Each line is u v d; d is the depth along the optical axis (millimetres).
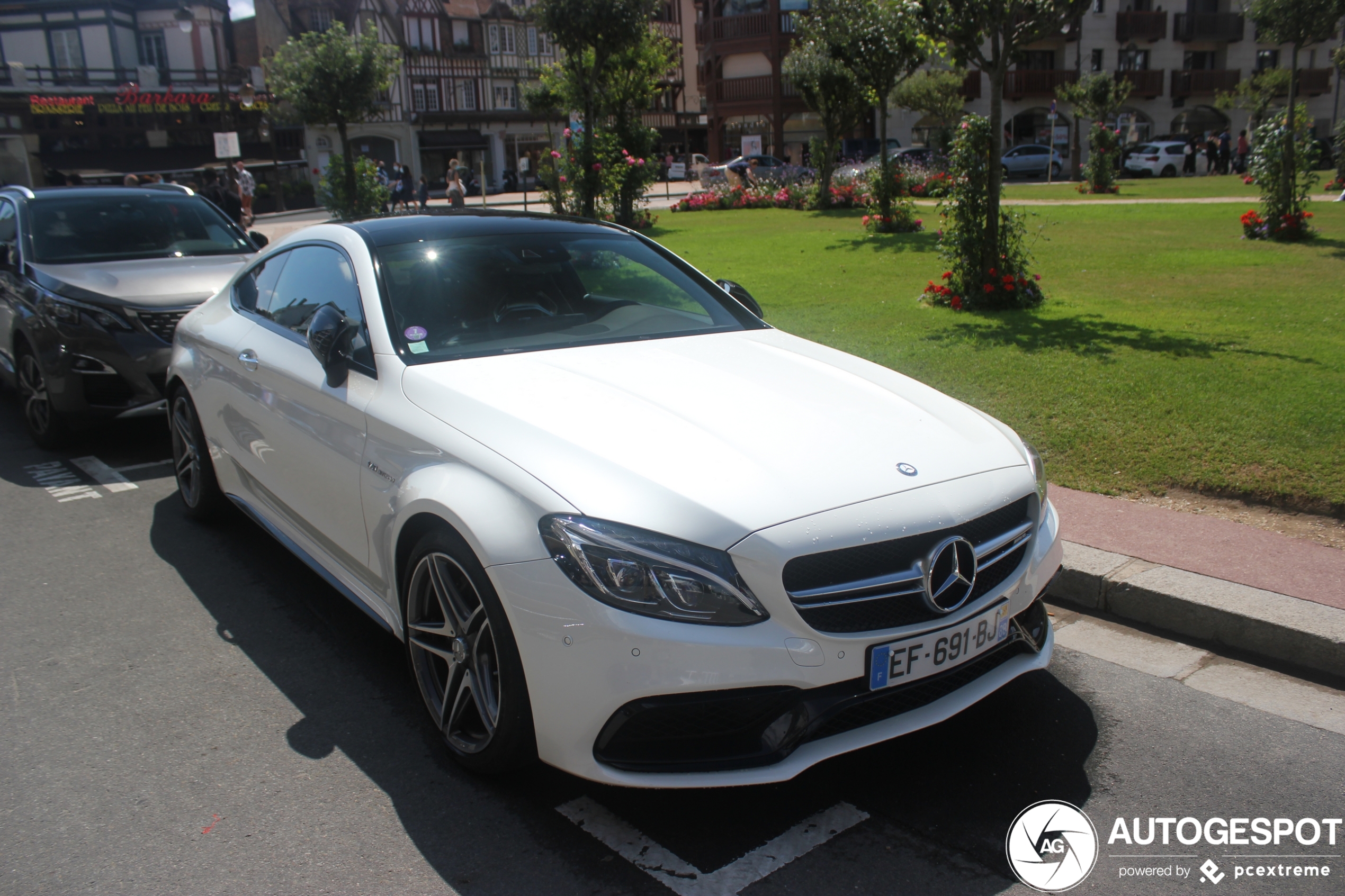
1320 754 2951
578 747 2434
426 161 56531
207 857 2510
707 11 49812
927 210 21797
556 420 2750
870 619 2480
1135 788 2795
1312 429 5336
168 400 5094
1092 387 6383
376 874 2441
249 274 4648
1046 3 8750
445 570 2787
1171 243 14109
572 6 18016
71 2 46188
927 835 2590
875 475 2619
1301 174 16000
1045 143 48875
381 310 3410
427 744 3035
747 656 2328
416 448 2898
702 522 2381
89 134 41625
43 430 6500
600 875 2430
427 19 55156
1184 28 50688
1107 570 3982
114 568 4508
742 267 13391
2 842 2578
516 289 3703
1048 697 3305
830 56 18828
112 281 6273
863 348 7812
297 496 3695
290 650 3689
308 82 17688
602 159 20250
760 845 2541
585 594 2361
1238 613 3586
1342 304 9008
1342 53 25281
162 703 3309
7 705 3309
